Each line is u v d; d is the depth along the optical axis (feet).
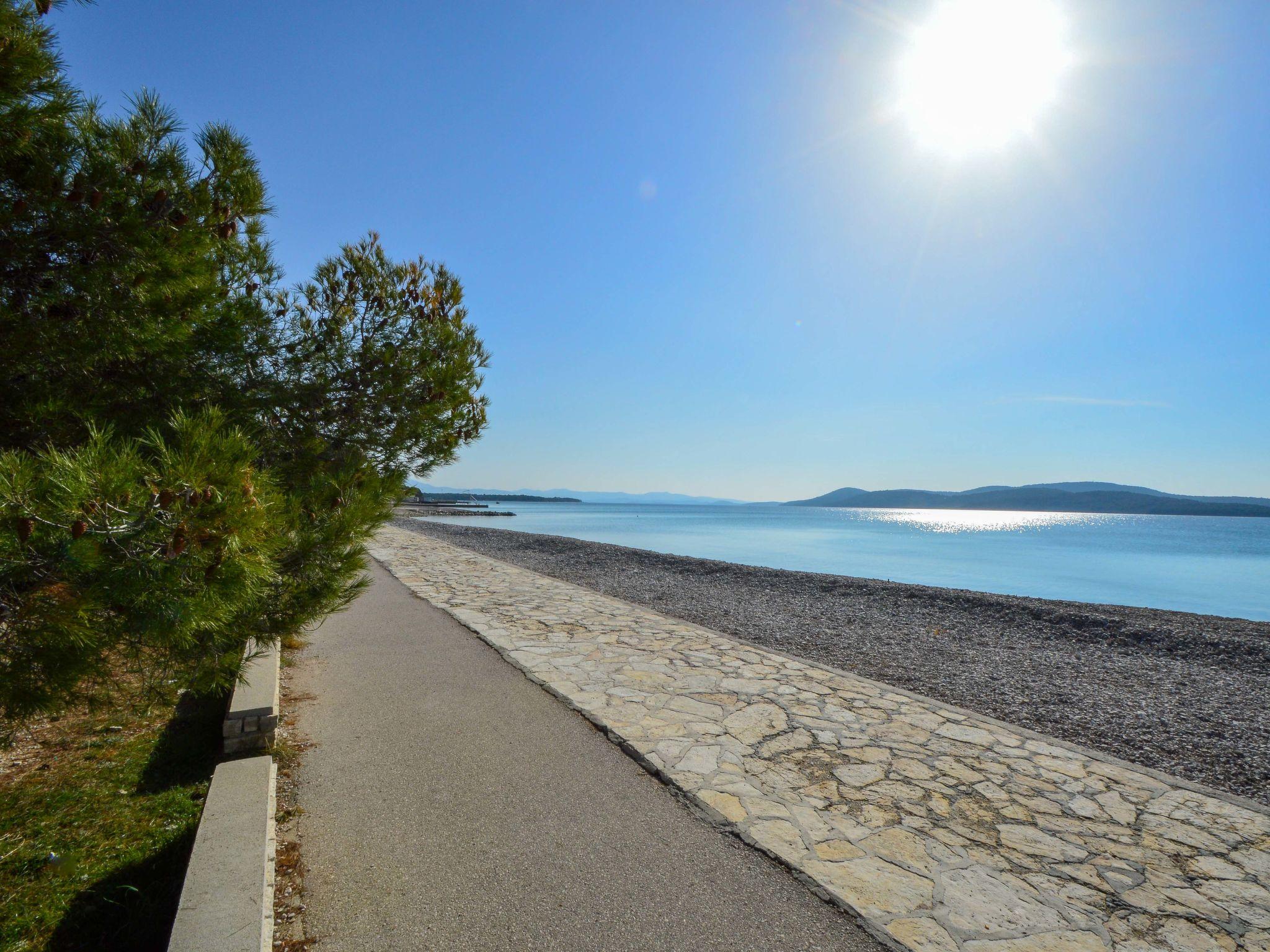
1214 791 17.39
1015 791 17.10
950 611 45.16
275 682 19.13
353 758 18.02
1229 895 12.52
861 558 118.01
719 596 52.31
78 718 19.57
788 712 23.03
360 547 14.92
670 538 177.88
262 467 17.01
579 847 13.71
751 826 14.73
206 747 18.03
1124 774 18.44
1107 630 38.06
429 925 11.05
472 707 22.63
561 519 308.19
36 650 7.79
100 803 14.70
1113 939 11.09
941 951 10.64
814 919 11.49
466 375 22.07
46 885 11.59
